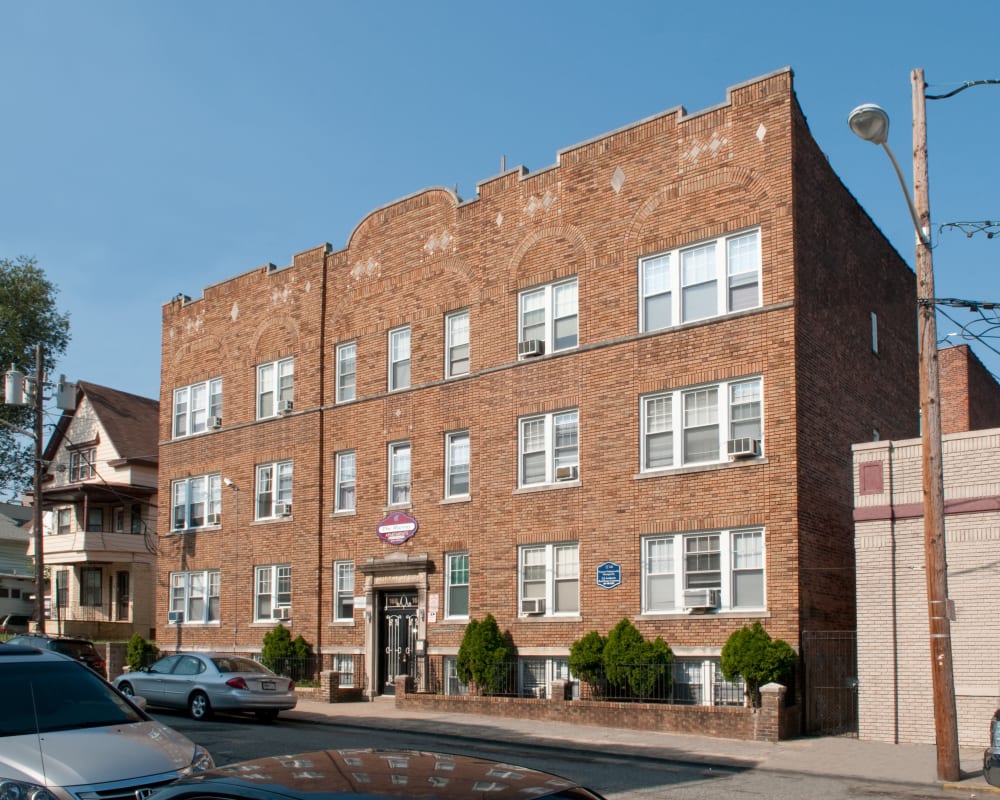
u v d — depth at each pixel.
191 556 35.03
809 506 21.88
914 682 19.11
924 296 16.33
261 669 23.20
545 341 26.11
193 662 23.16
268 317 33.62
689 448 23.25
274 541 32.12
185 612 35.03
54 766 8.83
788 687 20.62
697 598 22.53
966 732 18.31
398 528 28.56
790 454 21.59
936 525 15.84
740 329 22.67
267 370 33.56
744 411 22.53
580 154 26.00
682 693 22.42
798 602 21.08
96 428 49.66
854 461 20.34
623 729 21.16
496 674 25.06
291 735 19.62
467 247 28.19
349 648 29.31
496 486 26.45
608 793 13.88
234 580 33.28
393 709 25.44
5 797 8.36
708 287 23.41
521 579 25.73
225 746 17.73
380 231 30.62
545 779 5.23
